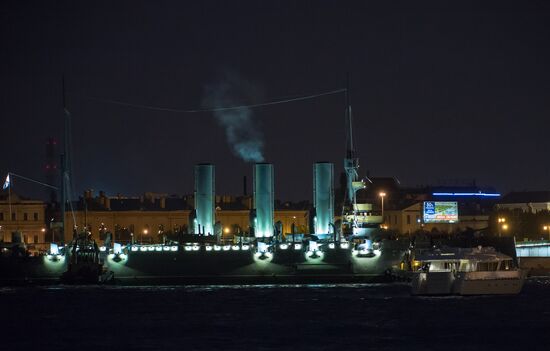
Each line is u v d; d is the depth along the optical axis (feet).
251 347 577.43
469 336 604.08
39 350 583.99
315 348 571.28
